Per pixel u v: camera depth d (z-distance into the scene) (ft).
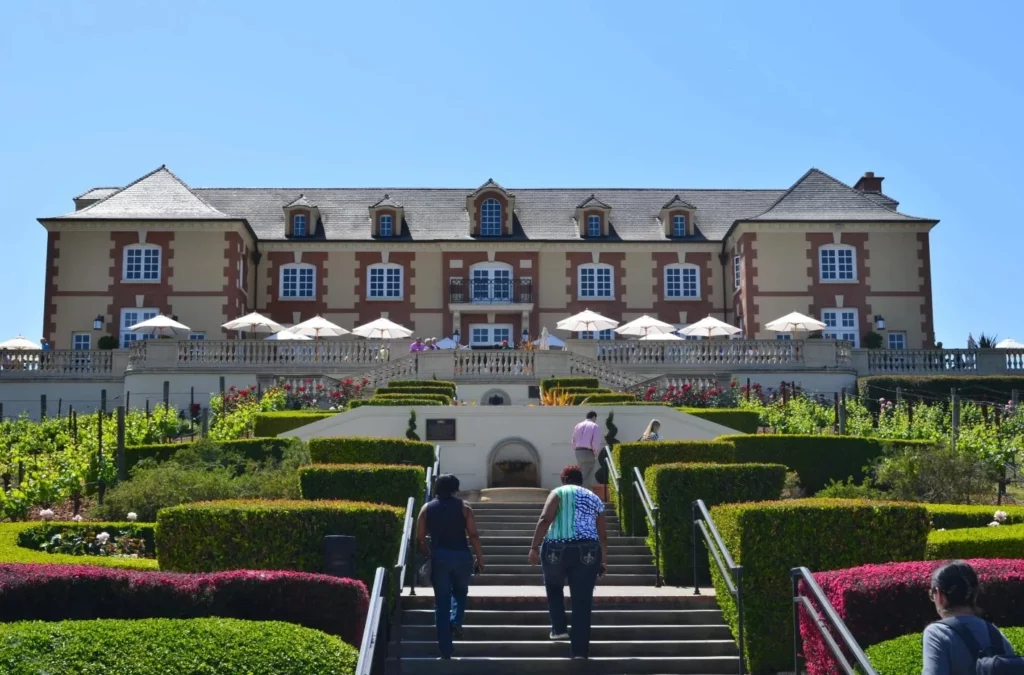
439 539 41.22
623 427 85.15
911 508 44.24
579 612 41.04
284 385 109.91
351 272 167.22
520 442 82.69
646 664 41.93
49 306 154.71
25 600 33.50
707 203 180.24
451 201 178.19
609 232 171.32
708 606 47.29
